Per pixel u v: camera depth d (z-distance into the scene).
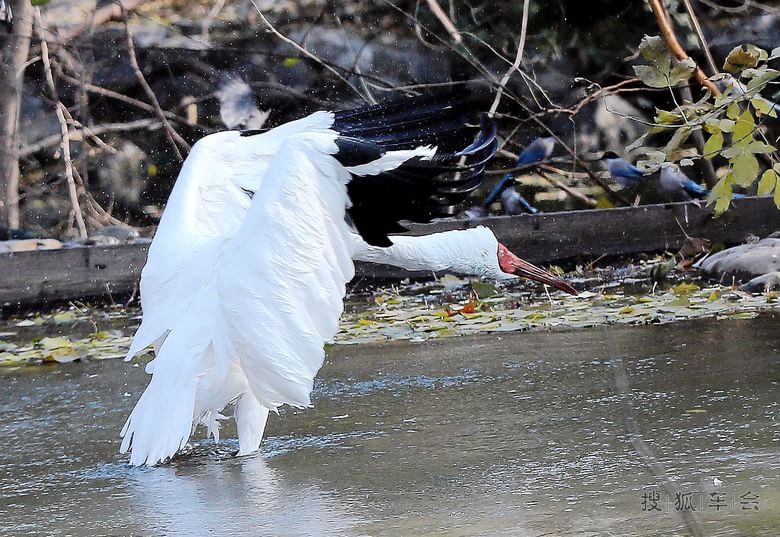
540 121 19.59
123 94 21.81
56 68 20.77
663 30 16.23
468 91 8.34
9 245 17.97
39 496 7.52
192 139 22.03
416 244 9.54
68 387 11.31
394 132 8.18
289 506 6.89
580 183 22.11
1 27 20.19
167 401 7.51
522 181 22.23
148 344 7.92
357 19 22.28
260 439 8.38
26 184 21.19
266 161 8.84
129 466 8.23
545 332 12.66
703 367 10.19
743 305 13.12
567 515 6.33
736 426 8.12
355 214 7.60
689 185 18.11
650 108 22.03
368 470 7.64
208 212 8.71
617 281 16.22
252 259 7.32
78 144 21.53
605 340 11.85
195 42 20.73
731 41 21.75
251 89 21.58
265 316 7.29
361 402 9.86
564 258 17.41
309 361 7.40
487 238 9.77
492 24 21.91
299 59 20.08
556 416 8.87
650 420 8.48
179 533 6.48
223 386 8.04
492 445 8.11
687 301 13.47
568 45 21.81
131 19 21.83
